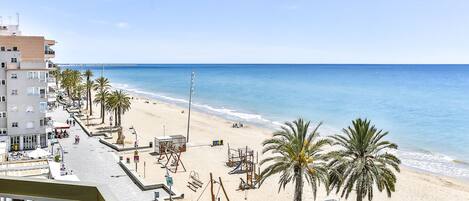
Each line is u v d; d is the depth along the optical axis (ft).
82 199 15.33
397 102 470.39
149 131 295.07
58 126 245.24
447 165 209.67
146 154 220.23
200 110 431.02
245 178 179.01
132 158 209.77
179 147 221.05
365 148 121.70
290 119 363.35
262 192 160.04
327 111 403.34
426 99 500.74
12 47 223.10
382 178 117.60
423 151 238.89
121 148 225.76
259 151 234.58
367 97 521.24
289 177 125.70
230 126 328.70
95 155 212.64
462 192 166.50
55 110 381.19
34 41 245.04
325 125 326.24
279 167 122.31
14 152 201.98
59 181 15.58
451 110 407.03
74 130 285.02
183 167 192.44
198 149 236.22
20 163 152.76
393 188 120.57
